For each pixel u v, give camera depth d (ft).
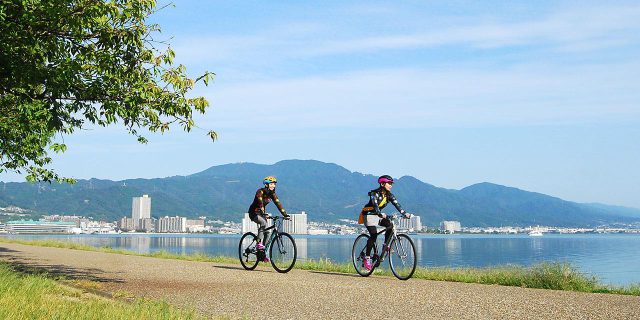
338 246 384.88
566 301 28.91
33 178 62.49
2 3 30.94
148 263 55.01
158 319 21.77
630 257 276.21
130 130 38.27
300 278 40.52
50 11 31.04
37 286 28.35
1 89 35.37
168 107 35.68
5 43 32.37
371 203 43.06
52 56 33.99
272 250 46.98
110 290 32.30
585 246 522.47
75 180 64.90
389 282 38.34
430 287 35.12
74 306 23.15
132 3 34.63
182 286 34.81
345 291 32.63
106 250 84.89
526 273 41.11
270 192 48.01
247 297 30.07
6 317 20.34
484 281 41.24
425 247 458.50
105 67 34.60
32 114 37.47
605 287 37.91
